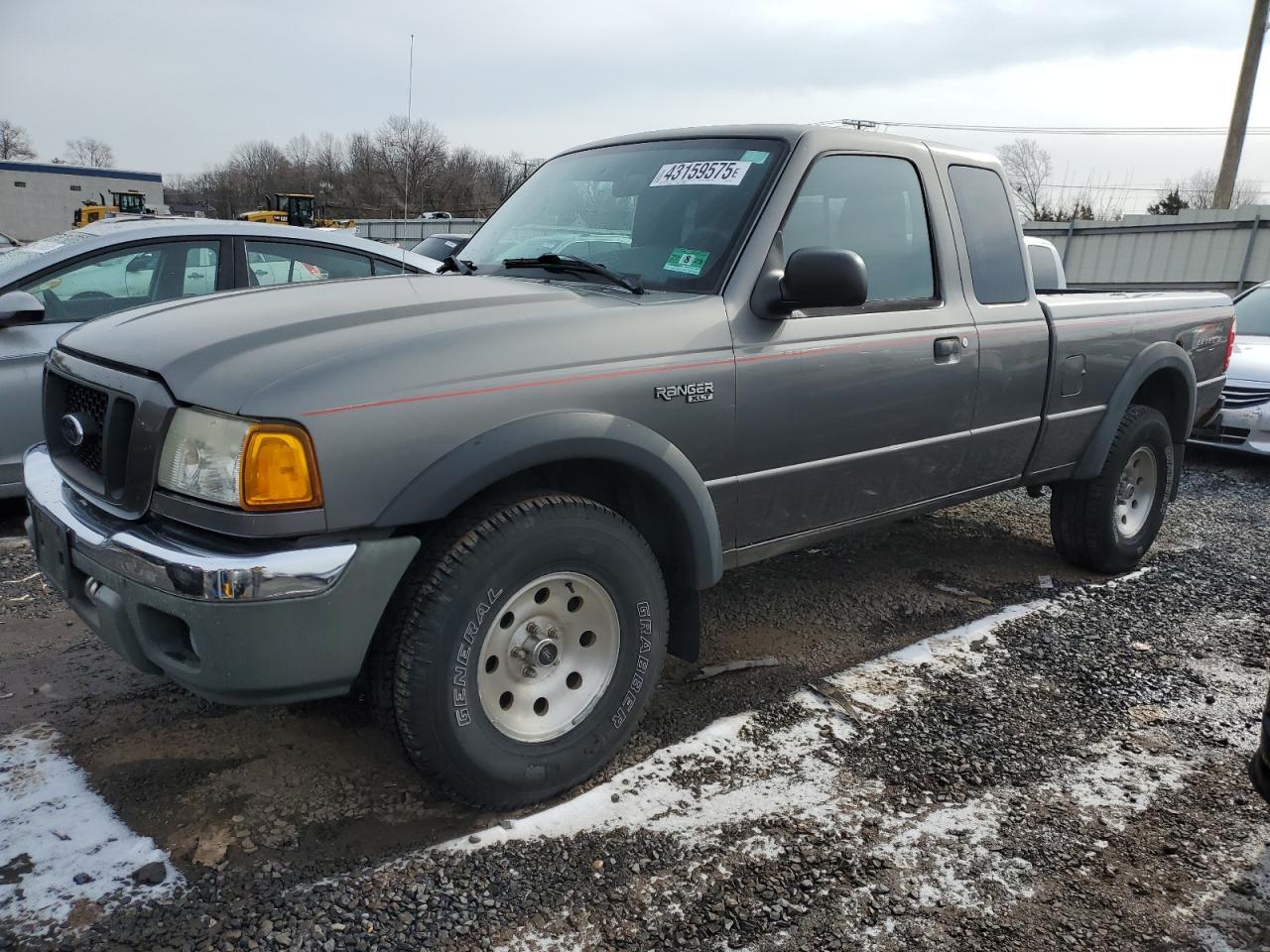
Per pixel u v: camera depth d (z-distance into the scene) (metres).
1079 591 4.48
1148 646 3.86
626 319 2.70
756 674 3.50
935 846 2.52
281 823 2.52
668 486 2.71
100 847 2.40
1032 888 2.37
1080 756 3.00
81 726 2.98
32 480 2.83
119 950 2.06
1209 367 5.13
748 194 3.11
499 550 2.37
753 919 2.23
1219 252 18.81
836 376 3.16
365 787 2.69
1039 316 3.97
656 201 3.30
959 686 3.45
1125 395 4.41
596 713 2.70
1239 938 2.22
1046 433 4.09
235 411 2.15
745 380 2.91
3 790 2.62
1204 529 5.71
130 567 2.25
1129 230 20.12
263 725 3.01
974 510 5.91
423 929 2.16
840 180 3.32
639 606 2.71
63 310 4.95
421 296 2.76
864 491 3.42
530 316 2.58
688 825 2.57
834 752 2.97
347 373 2.23
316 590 2.17
